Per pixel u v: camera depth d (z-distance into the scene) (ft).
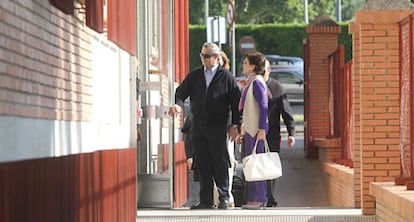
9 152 40.70
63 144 51.21
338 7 366.02
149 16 89.40
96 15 57.82
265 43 299.79
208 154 83.87
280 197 116.37
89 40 59.21
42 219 44.83
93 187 57.88
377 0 77.87
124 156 70.74
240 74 264.52
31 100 44.70
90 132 59.11
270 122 92.38
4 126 40.01
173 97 87.51
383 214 71.51
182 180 111.34
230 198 90.53
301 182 124.77
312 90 140.87
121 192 69.00
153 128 87.92
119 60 71.20
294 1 385.29
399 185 70.90
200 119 83.30
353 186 87.71
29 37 44.45
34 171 43.52
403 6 77.56
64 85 51.90
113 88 68.49
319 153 129.70
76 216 52.75
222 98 83.10
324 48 140.97
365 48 77.66
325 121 140.87
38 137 45.88
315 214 76.28
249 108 82.64
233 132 83.61
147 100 87.25
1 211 38.04
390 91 77.61
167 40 87.71
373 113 77.61
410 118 67.72
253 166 80.74
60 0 49.65
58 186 48.37
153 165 87.71
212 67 83.61
